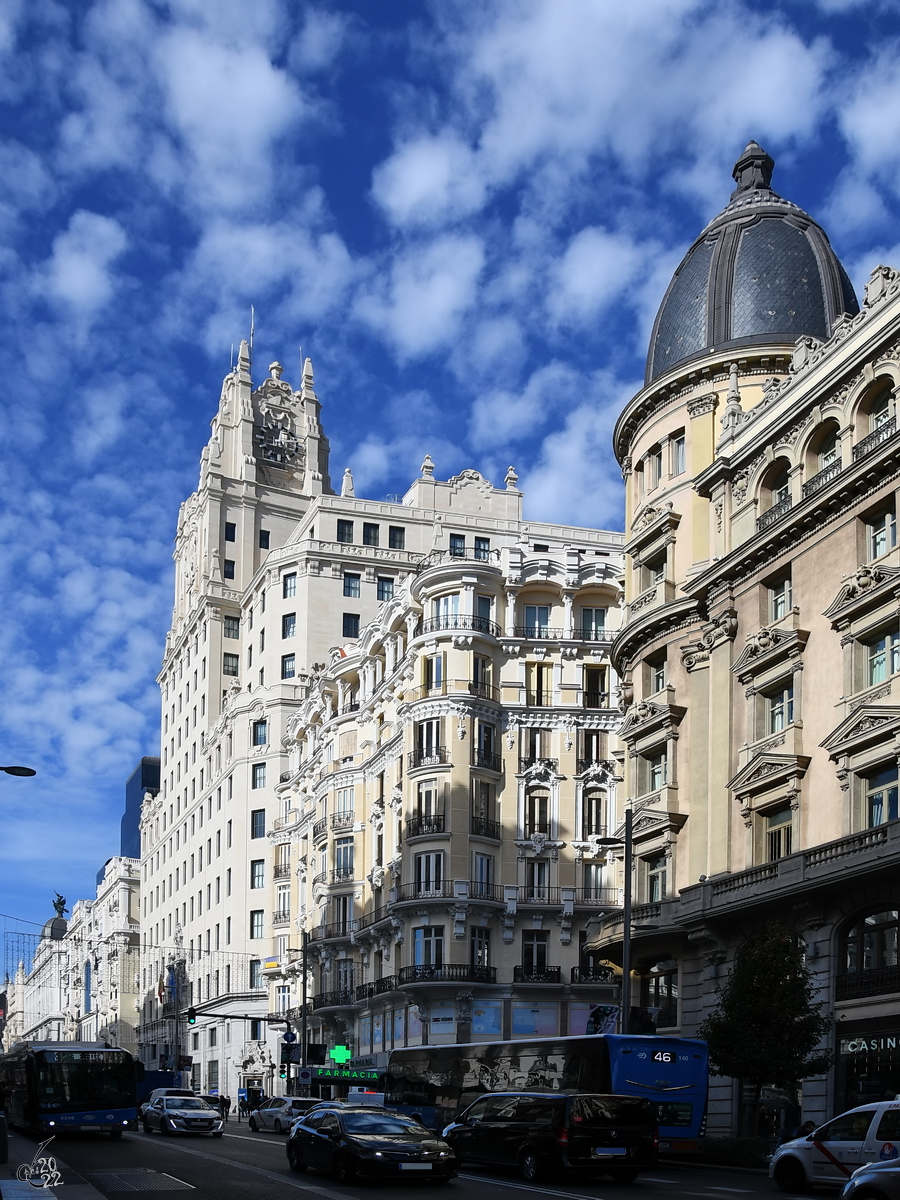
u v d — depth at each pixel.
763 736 46.31
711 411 53.78
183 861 124.12
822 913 40.81
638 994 51.94
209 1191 27.23
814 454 46.22
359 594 101.81
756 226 56.62
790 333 53.03
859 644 41.84
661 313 58.41
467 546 104.44
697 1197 26.92
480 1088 43.78
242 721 105.12
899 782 39.56
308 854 93.44
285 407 124.06
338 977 83.25
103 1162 35.50
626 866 46.50
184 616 129.75
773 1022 38.22
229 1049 101.94
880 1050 37.75
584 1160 30.86
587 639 75.50
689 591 50.78
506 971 71.12
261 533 119.25
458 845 70.88
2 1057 58.81
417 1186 29.00
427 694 73.75
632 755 54.41
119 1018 151.12
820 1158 27.92
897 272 43.53
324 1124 31.20
